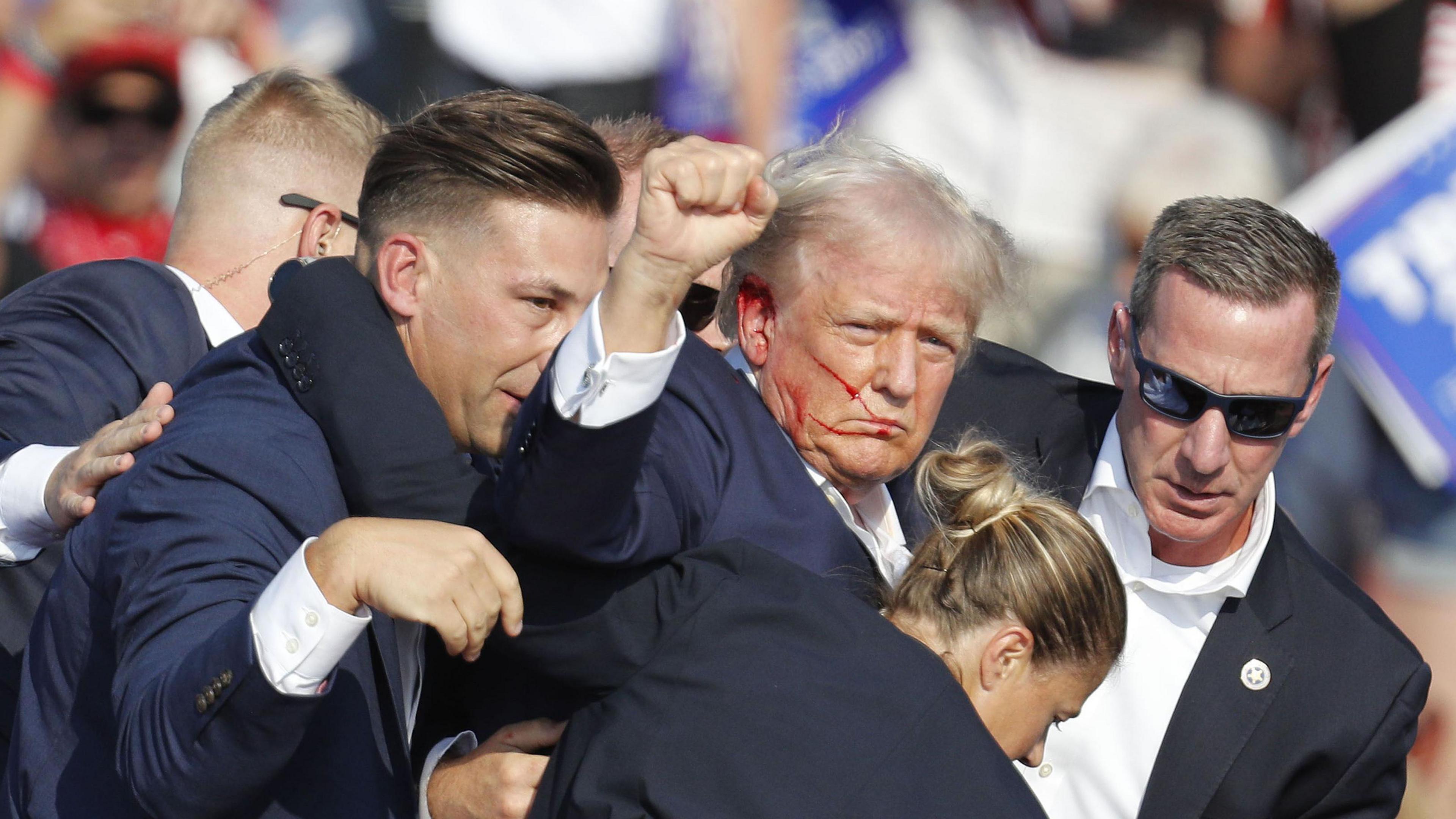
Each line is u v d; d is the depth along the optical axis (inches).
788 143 735.1
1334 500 793.6
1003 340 745.6
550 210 298.2
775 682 268.5
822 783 259.1
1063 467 413.7
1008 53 748.6
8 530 338.6
